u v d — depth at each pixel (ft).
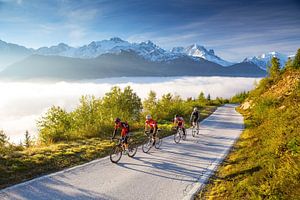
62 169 40.22
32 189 31.94
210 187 36.22
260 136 61.77
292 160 32.83
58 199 29.91
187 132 86.58
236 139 73.05
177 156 52.47
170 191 34.19
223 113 171.01
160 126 93.40
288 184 28.14
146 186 35.50
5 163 39.37
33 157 43.42
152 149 58.03
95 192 32.58
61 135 64.90
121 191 33.40
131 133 76.13
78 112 85.25
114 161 45.75
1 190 30.99
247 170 39.32
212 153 55.83
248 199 29.09
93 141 62.03
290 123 53.21
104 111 91.50
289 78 134.21
